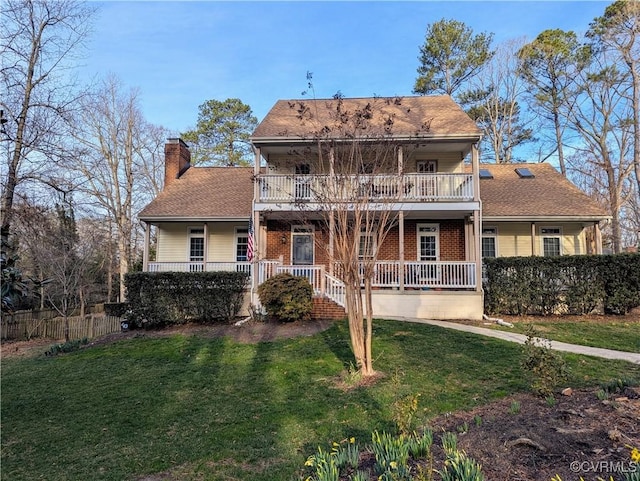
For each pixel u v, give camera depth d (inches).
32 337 626.2
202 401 269.4
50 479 181.2
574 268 530.0
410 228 668.1
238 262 657.0
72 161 697.6
